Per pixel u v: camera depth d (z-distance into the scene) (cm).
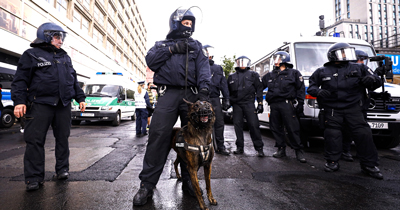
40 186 246
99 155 397
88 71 2266
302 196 227
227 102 425
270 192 236
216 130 421
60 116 262
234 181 269
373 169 290
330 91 313
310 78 344
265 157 398
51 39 254
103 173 291
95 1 2544
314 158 392
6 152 414
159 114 217
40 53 247
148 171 212
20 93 236
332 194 232
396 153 448
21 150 432
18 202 206
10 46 1196
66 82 262
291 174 298
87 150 441
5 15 1159
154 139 214
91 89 984
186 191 236
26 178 235
